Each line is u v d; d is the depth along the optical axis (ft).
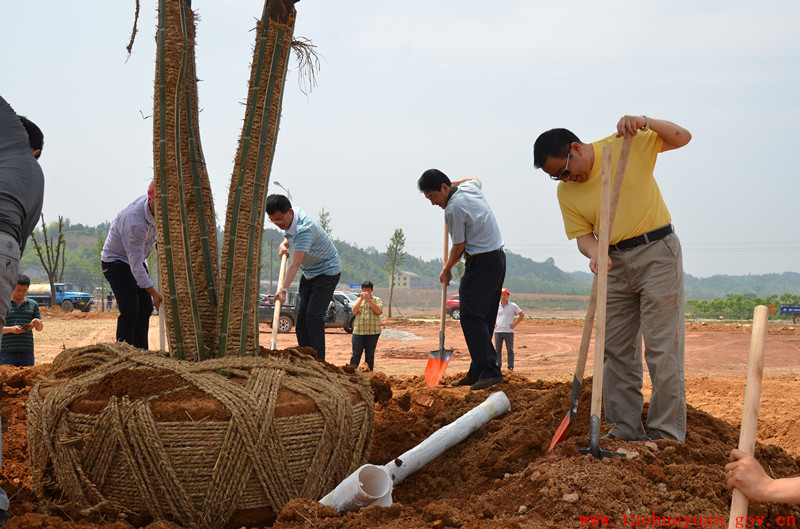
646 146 12.60
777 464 12.26
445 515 9.33
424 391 20.03
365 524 9.49
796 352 55.98
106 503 10.14
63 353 12.82
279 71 12.30
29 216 10.75
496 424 15.24
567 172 12.81
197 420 10.12
